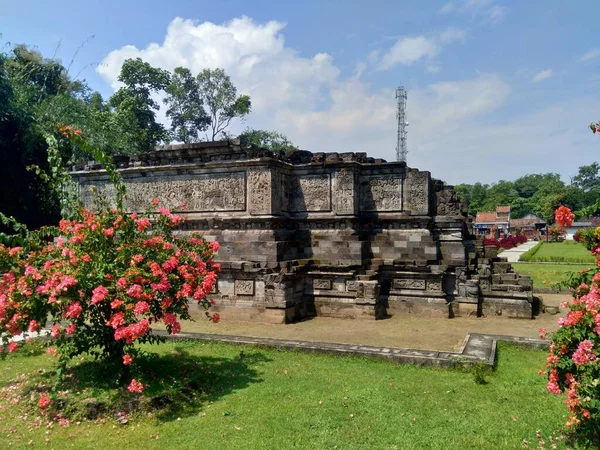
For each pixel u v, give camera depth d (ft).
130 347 29.86
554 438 22.35
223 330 48.88
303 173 61.31
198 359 36.37
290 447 22.18
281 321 51.83
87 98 148.77
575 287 23.08
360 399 27.86
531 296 55.42
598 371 18.79
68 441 23.62
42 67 127.44
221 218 58.03
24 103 97.55
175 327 29.01
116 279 27.94
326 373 33.14
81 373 31.50
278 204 58.39
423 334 46.83
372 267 58.34
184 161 61.77
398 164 59.77
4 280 29.25
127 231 31.07
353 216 58.18
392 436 23.08
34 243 31.09
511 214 431.43
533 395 28.37
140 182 64.69
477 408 26.43
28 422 26.07
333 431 23.72
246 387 30.42
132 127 134.00
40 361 37.50
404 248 59.21
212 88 171.42
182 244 33.47
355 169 59.52
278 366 34.99
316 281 57.16
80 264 27.58
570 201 328.90
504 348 39.52
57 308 27.63
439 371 33.47
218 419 25.53
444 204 59.93
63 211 33.58
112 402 26.55
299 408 26.73
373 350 37.01
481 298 57.21
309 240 60.18
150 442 23.16
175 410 26.73
